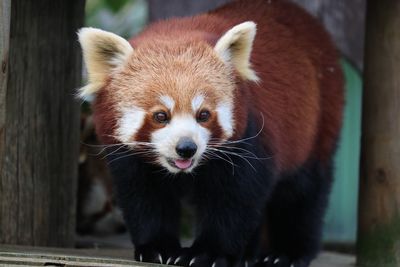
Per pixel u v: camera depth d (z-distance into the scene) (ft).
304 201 33.86
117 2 59.41
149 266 25.90
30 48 33.58
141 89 26.45
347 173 48.19
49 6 34.01
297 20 33.32
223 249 28.89
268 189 29.07
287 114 30.40
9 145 33.30
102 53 27.43
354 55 46.44
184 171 27.02
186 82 26.22
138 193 28.78
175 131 25.84
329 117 33.58
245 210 28.71
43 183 34.42
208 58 26.96
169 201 29.68
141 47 27.27
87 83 28.04
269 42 31.01
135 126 26.45
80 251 32.48
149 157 27.14
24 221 33.96
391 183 35.14
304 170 32.96
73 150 35.83
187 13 47.62
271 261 33.71
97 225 43.80
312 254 34.76
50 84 34.37
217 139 26.73
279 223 34.42
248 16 31.73
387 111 34.96
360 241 36.42
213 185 28.48
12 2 32.91
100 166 43.06
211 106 26.40
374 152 35.50
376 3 35.12
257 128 28.32
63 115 35.01
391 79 34.78
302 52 32.32
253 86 28.78
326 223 47.93
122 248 37.65
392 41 34.71
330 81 33.73
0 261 24.90
